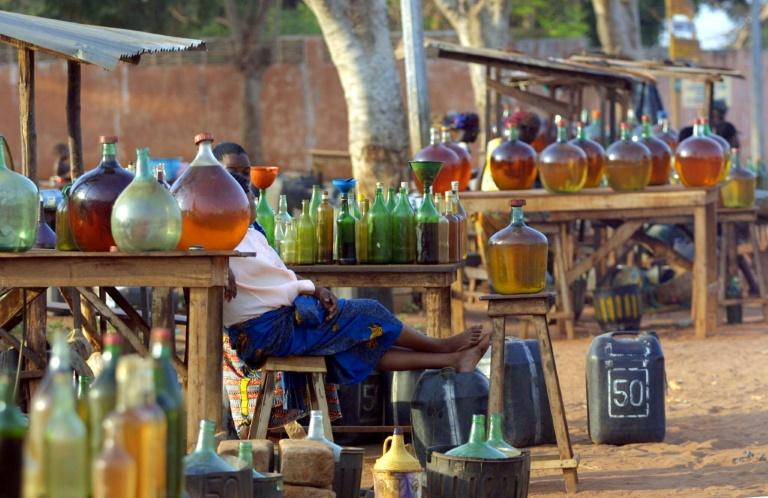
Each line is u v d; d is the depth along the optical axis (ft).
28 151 23.73
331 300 21.03
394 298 46.60
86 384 16.42
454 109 108.17
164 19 105.70
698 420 26.23
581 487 20.34
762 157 76.43
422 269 23.85
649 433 23.89
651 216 37.63
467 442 19.43
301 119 110.11
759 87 76.48
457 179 36.52
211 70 110.32
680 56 74.90
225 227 18.34
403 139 51.24
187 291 21.08
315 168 81.05
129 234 17.56
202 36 112.47
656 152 38.24
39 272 17.99
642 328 40.83
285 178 65.82
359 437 24.58
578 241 48.47
